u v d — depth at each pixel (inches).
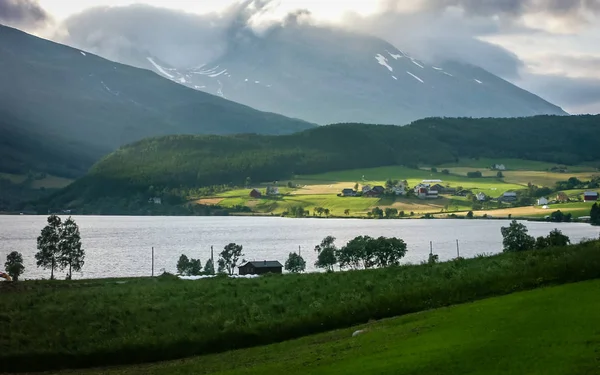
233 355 2050.9
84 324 2330.2
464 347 1513.3
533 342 1470.2
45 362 2073.1
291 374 1599.4
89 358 2095.2
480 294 2228.1
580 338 1450.5
